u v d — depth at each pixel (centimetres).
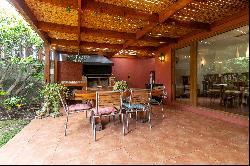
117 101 375
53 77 863
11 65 763
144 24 538
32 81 814
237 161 249
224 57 632
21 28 748
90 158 263
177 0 385
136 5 411
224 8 427
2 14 732
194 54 623
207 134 367
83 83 842
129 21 511
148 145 310
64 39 725
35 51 849
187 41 651
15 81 755
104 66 1112
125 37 617
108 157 266
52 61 862
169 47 773
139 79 1259
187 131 388
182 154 274
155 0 386
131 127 420
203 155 269
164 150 289
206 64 633
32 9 430
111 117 511
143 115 505
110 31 595
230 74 601
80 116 541
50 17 482
